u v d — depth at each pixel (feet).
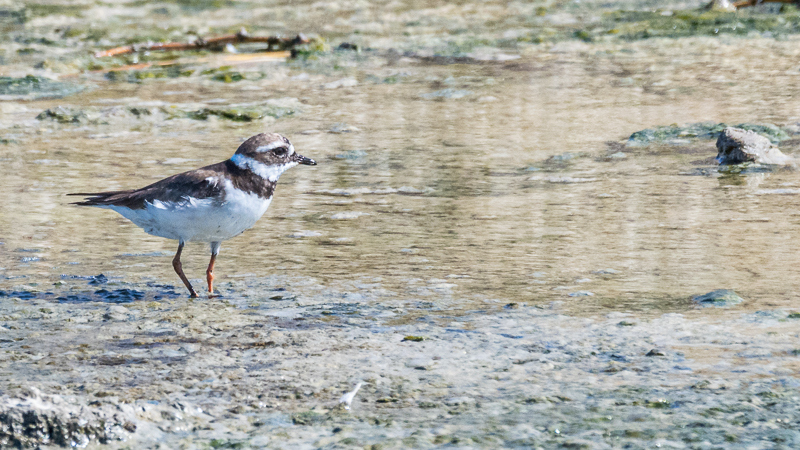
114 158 55.88
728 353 24.95
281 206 45.29
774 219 39.93
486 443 19.58
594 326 27.55
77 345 26.48
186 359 25.22
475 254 36.40
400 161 54.60
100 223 42.19
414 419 20.95
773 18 101.76
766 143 51.60
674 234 38.29
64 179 50.52
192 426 20.66
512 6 120.37
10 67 86.63
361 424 20.70
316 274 34.19
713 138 57.77
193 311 29.89
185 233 31.50
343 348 25.98
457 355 25.30
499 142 59.06
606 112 66.80
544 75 81.41
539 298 30.60
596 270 33.78
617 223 40.45
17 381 23.41
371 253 36.91
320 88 78.38
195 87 79.41
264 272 34.65
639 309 29.12
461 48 94.58
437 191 47.55
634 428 20.22
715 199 43.93
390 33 104.88
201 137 62.08
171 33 105.50
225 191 30.99
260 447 19.53
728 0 108.78
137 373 24.08
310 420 20.99
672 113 65.36
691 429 20.13
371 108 70.49
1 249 37.70
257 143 31.83
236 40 97.30
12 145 59.47
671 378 23.24
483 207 44.14
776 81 74.95
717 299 29.60
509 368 24.23
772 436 19.72
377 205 45.03
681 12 107.45
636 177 49.26
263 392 22.71
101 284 33.22
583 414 21.07
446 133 62.03
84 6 122.01
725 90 72.43
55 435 19.51
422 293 31.48
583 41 97.04
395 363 24.73
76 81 81.76
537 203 44.55
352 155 56.44
